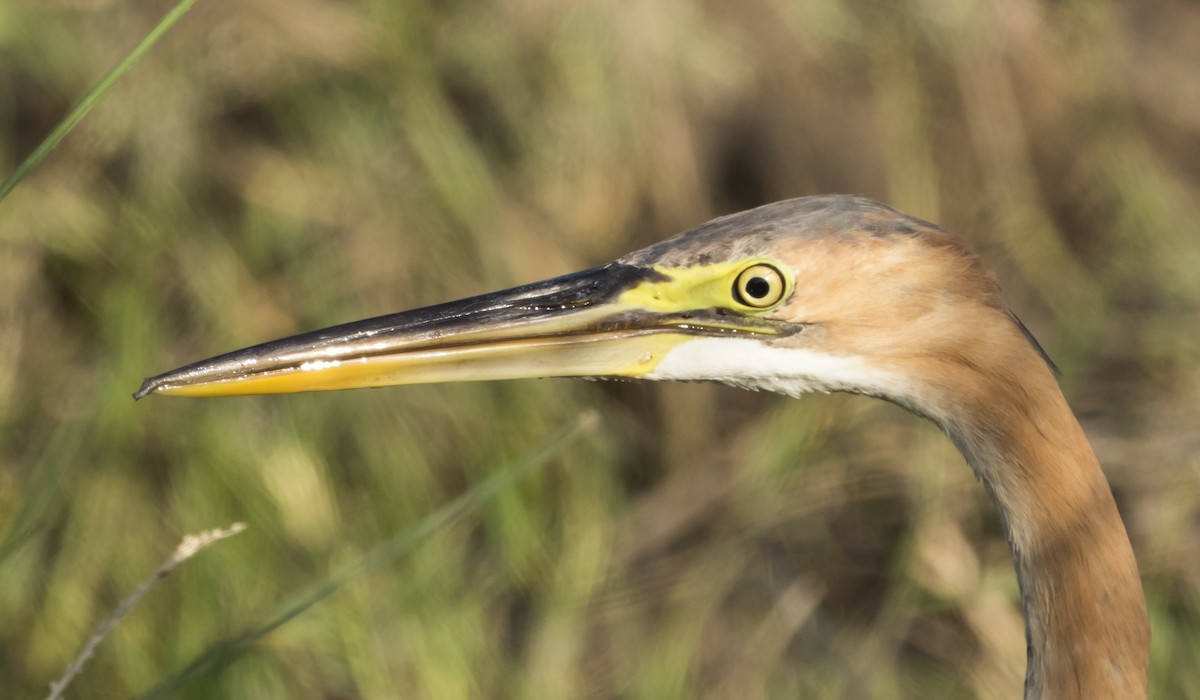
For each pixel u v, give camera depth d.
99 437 9.70
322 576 9.48
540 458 6.85
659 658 9.76
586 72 11.34
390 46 11.21
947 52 12.09
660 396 10.98
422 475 10.09
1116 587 5.65
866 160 11.88
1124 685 5.66
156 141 10.71
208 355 10.25
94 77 10.76
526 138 11.32
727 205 11.74
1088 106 12.35
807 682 9.84
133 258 10.41
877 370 5.95
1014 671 9.74
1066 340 11.60
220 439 9.78
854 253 5.91
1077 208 12.34
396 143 11.04
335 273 10.65
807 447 10.71
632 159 11.30
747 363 6.12
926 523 10.28
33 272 10.38
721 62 11.62
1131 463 10.75
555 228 11.08
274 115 11.06
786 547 10.39
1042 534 5.73
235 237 10.69
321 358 6.25
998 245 11.95
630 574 10.20
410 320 6.33
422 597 9.52
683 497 10.63
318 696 9.25
